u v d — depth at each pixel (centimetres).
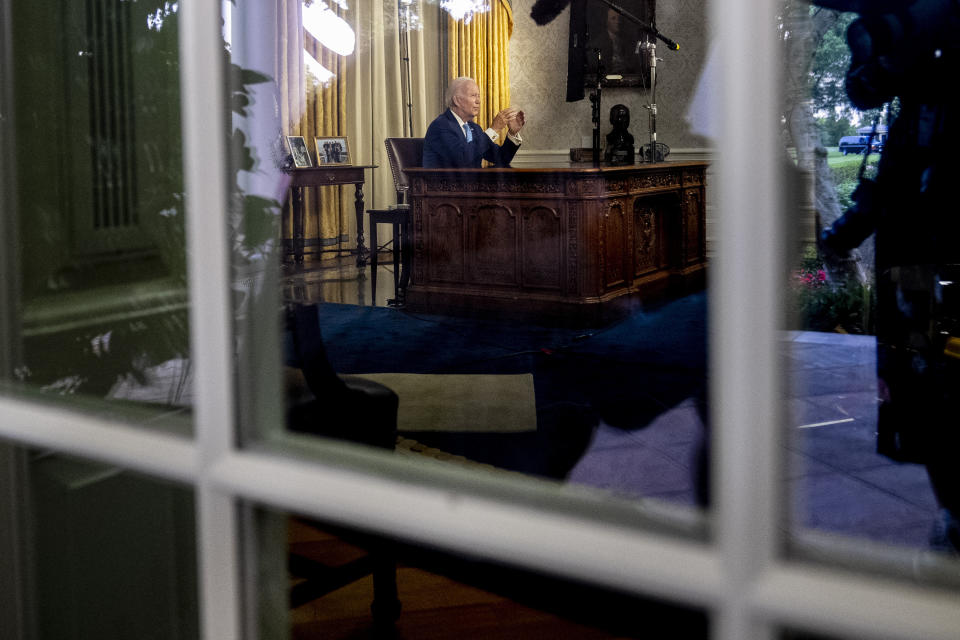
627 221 556
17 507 88
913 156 177
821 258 247
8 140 94
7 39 93
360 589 196
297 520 170
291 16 727
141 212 89
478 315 543
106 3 90
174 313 87
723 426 45
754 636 44
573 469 254
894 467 221
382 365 396
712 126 45
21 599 90
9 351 95
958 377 176
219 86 65
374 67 815
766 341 44
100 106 91
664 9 767
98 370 91
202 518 69
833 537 45
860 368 264
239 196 72
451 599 177
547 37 809
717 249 45
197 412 68
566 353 430
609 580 49
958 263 176
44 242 93
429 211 561
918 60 170
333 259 789
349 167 754
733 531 45
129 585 83
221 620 69
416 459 61
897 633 40
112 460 75
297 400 115
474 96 564
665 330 489
